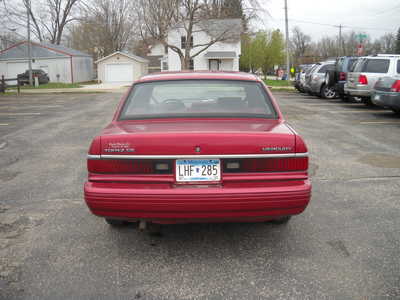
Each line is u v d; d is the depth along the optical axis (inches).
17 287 121.1
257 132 129.6
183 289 120.0
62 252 144.8
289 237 156.9
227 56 1765.5
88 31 2568.9
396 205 192.1
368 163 273.0
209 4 1507.1
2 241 154.4
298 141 129.6
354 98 717.9
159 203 125.0
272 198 126.4
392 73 577.6
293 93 1016.2
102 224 171.2
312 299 114.3
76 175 248.8
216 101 161.2
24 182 234.5
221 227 167.6
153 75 181.8
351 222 171.6
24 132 417.1
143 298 115.6
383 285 121.3
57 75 1689.2
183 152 126.0
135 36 2524.6
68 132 413.7
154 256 141.4
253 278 125.9
